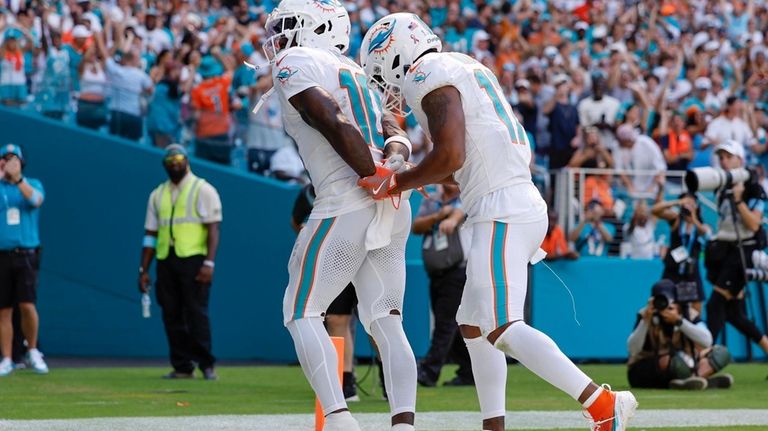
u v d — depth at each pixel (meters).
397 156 19.91
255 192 49.88
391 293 20.33
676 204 40.62
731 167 41.81
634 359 37.59
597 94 60.69
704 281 49.81
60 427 24.81
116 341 52.03
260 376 41.41
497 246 19.36
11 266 40.16
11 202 40.12
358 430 19.45
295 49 20.12
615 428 18.98
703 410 29.89
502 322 19.19
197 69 56.66
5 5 56.62
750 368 47.09
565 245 48.72
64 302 52.53
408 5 72.38
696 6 78.94
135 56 56.28
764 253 43.41
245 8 67.69
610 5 79.00
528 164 20.14
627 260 49.44
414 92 19.66
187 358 40.09
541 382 39.91
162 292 40.06
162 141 52.28
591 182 50.59
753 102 68.75
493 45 71.06
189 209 39.69
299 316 19.83
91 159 52.59
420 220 36.62
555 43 71.25
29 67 53.59
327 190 19.92
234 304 50.00
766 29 80.06
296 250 20.11
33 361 41.22
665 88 65.19
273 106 56.16
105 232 52.28
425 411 29.56
